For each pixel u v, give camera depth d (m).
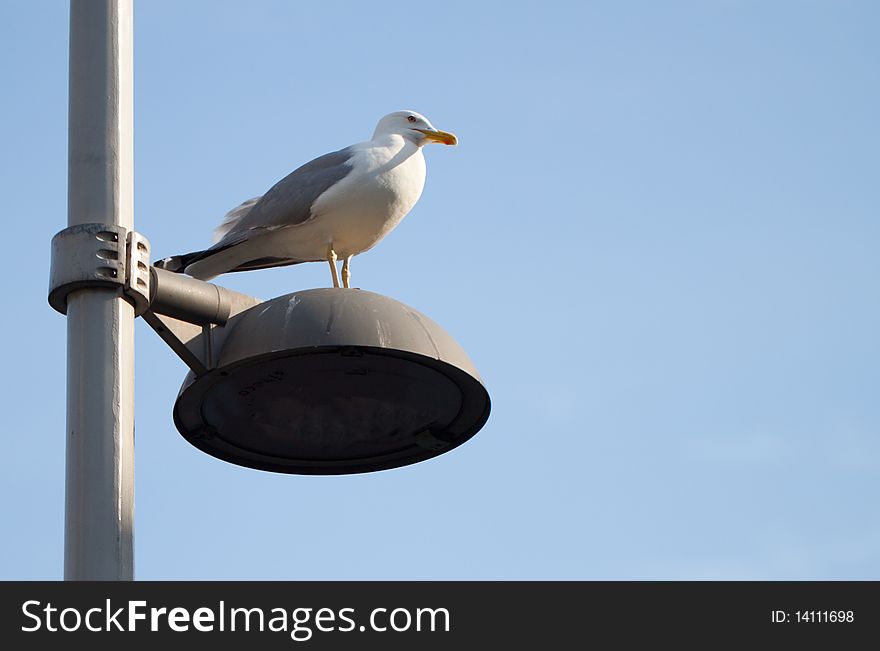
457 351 8.45
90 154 7.30
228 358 7.97
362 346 7.98
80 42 7.52
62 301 7.12
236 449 8.98
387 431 8.86
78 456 6.72
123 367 6.95
